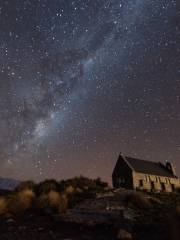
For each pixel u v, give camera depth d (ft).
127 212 68.03
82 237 51.55
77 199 86.43
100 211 69.56
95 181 132.26
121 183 166.40
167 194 124.36
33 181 108.78
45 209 73.82
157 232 50.96
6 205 77.05
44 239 50.80
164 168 199.21
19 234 54.80
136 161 181.78
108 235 52.60
